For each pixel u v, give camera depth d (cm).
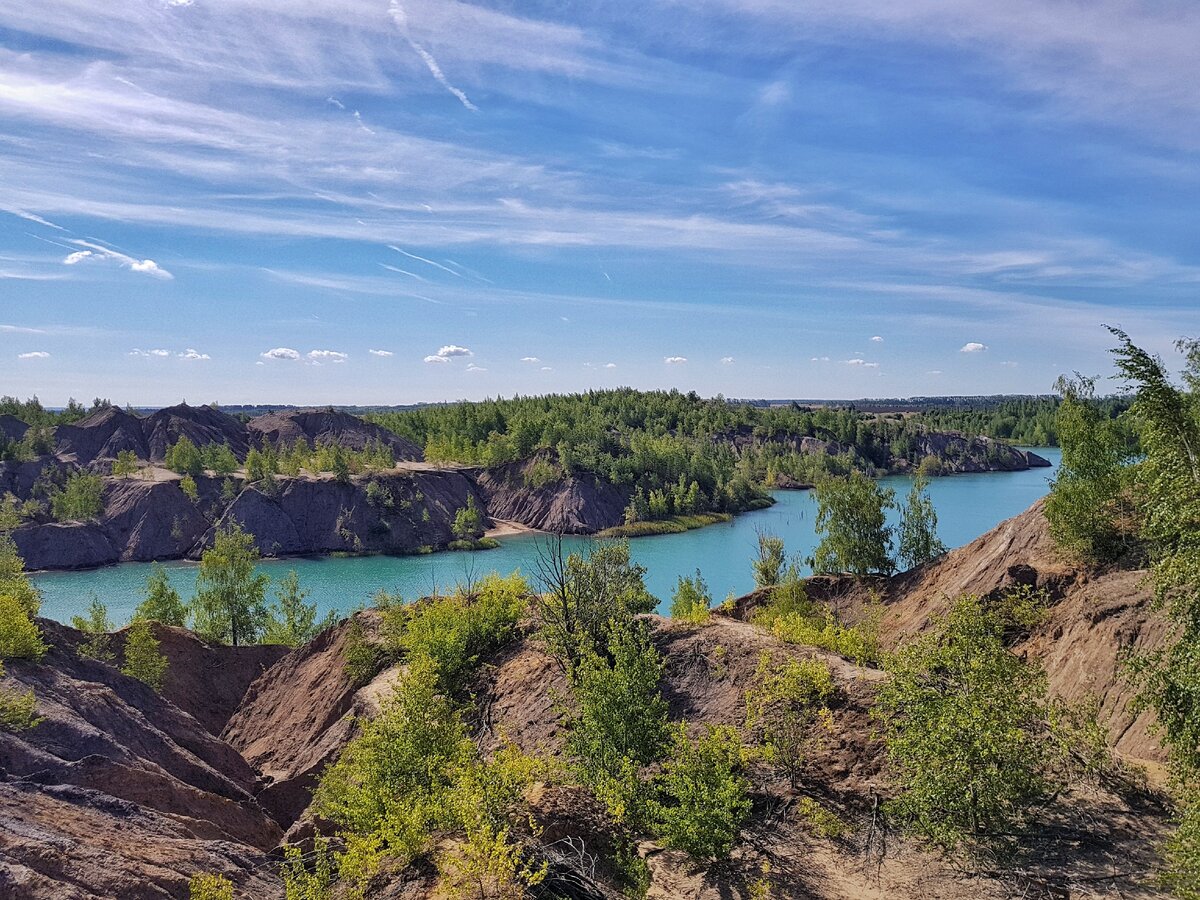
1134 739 1770
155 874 1444
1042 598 2802
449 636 2997
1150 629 2025
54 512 13525
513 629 3189
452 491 16100
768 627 2722
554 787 1450
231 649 4819
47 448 17125
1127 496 2853
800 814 1580
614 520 14725
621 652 1969
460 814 1220
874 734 1700
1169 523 1215
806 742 1784
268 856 1748
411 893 1137
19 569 5528
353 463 15925
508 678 2781
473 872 1076
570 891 1132
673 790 1537
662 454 16462
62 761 2197
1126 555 2691
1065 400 3011
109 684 3312
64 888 1285
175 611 6012
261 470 15462
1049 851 1289
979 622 1485
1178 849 1080
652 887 1387
